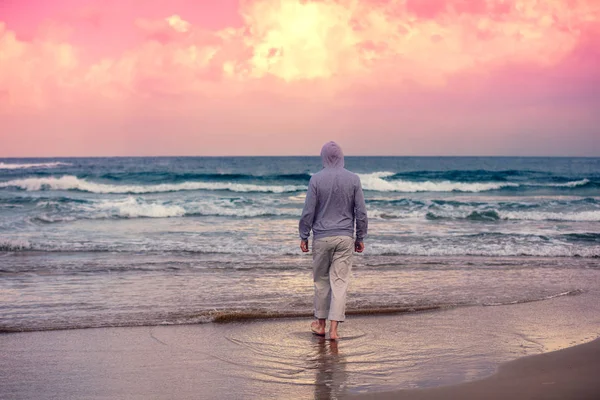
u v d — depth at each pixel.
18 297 6.04
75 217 14.27
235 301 5.89
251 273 7.46
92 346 4.33
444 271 7.74
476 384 3.36
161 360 3.98
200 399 3.19
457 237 11.05
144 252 9.22
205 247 9.59
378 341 4.50
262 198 22.05
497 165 69.06
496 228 12.83
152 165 58.62
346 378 3.56
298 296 6.14
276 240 10.71
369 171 54.31
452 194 25.28
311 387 3.39
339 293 4.61
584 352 4.06
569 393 3.16
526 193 25.67
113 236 11.21
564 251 9.46
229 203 18.44
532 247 9.79
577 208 17.27
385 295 6.22
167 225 13.30
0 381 3.52
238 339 4.56
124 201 18.19
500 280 7.15
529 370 3.63
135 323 5.00
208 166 57.12
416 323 5.09
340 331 4.83
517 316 5.34
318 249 4.66
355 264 8.22
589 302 5.96
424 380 3.48
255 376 3.62
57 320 5.09
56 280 6.96
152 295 6.16
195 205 16.94
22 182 25.33
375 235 11.38
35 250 9.37
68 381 3.52
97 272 7.48
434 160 97.88
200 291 6.37
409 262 8.43
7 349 4.24
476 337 4.60
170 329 4.85
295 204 18.64
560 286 6.81
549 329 4.84
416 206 17.58
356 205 4.67
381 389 3.32
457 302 5.91
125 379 3.56
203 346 4.35
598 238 11.01
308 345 4.39
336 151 4.74
